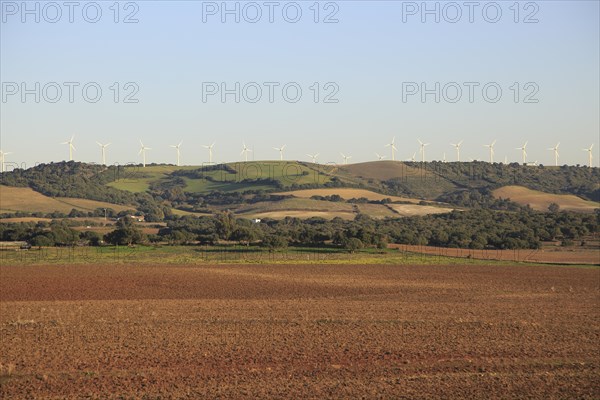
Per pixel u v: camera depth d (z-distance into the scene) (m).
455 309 89.25
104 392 48.31
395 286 117.81
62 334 68.50
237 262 158.75
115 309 88.06
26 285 115.75
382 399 47.19
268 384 50.62
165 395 47.69
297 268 147.12
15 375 52.59
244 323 76.19
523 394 48.75
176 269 143.25
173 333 69.56
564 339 67.38
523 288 115.38
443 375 53.44
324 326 74.44
